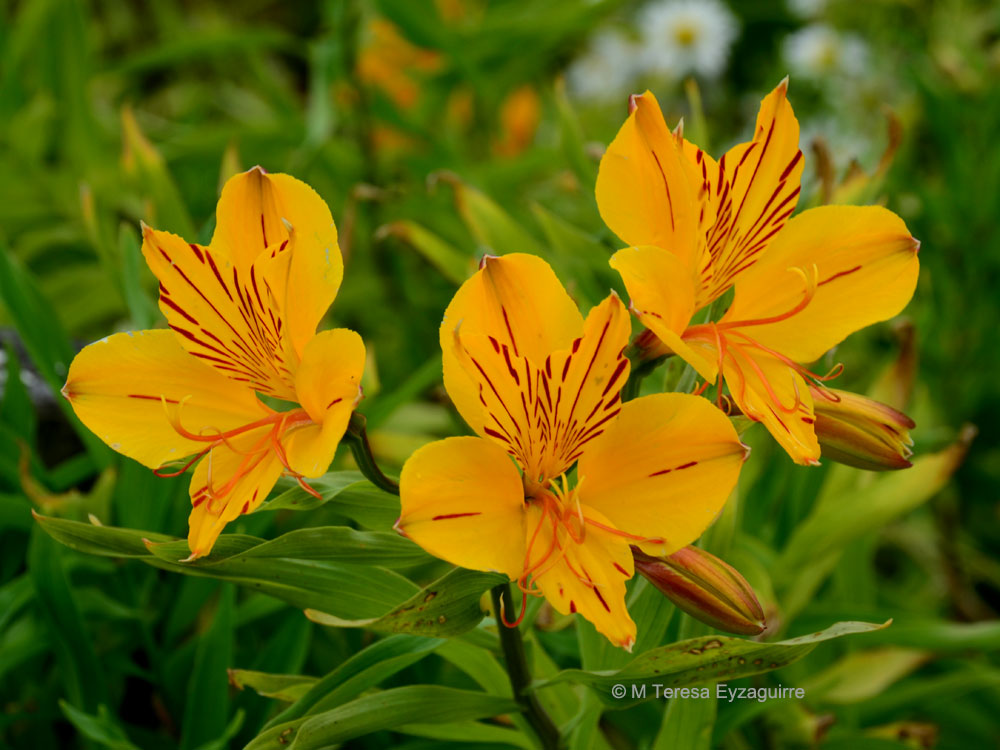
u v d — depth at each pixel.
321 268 0.39
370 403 0.53
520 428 0.39
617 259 0.38
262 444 0.40
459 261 0.53
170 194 0.54
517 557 0.39
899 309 0.41
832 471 0.54
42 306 0.51
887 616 0.52
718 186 0.40
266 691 0.44
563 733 0.44
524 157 0.74
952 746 0.61
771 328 0.41
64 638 0.47
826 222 0.41
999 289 0.72
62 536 0.41
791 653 0.40
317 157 0.70
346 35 0.74
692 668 0.40
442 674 0.50
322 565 0.42
